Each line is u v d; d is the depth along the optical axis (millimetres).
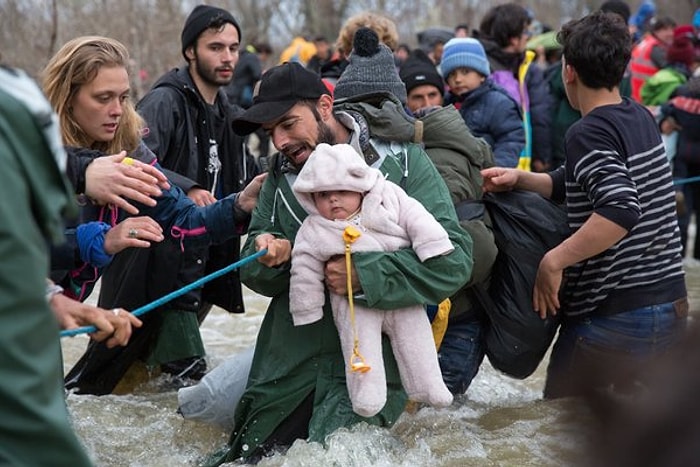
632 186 4855
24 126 2631
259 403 4484
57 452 2594
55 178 2727
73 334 3607
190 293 5934
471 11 32062
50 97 4852
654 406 1666
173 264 5664
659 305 5070
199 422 4973
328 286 4262
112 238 4453
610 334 5098
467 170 5164
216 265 6266
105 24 14625
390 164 4445
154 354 6027
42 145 2680
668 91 11086
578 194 5051
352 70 5117
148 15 15203
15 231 2529
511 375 5312
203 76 6371
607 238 4820
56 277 4520
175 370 6215
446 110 5250
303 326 4418
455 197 5086
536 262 5188
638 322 5059
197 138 6309
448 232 4332
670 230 5098
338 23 33562
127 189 4172
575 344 5211
